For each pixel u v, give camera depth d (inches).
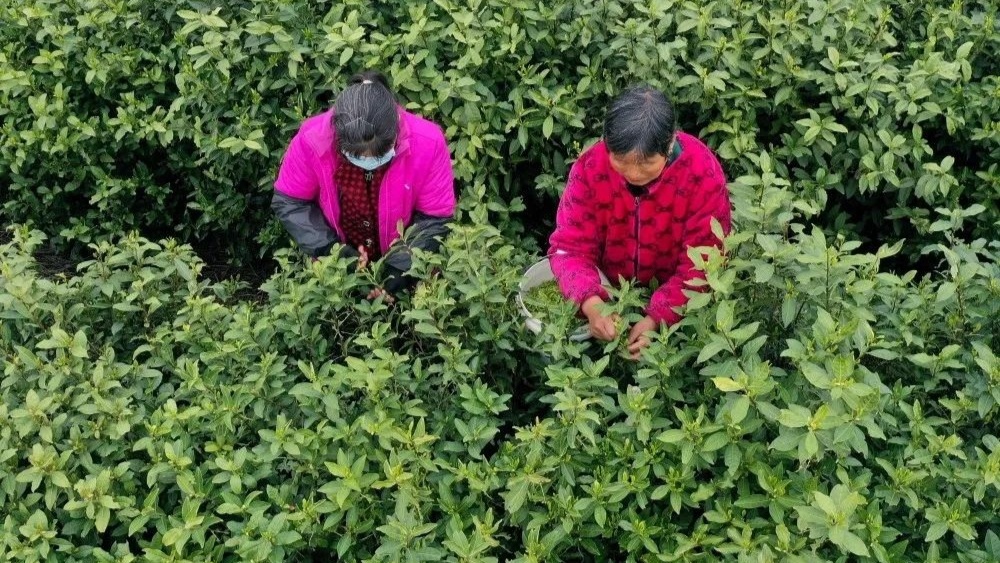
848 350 104.1
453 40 169.2
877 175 157.5
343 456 105.6
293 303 127.3
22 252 141.7
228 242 198.8
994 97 160.7
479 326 129.2
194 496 109.2
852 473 107.1
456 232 135.5
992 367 105.1
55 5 188.7
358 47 165.3
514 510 102.2
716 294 111.5
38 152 185.0
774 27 159.6
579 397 110.1
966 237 173.0
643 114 110.7
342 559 109.2
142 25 183.0
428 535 106.6
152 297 135.7
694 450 102.8
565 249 132.8
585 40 165.0
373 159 133.7
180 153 186.2
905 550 105.1
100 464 115.3
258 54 172.9
